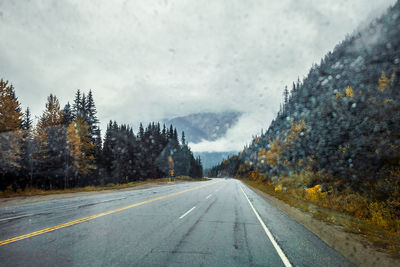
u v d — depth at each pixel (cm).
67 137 3122
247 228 679
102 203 1271
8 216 846
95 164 4472
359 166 1239
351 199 1039
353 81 4253
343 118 1877
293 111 7375
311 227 699
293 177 2298
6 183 2558
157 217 834
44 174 3088
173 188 2931
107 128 5866
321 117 2464
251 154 9838
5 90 2156
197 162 11931
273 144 4291
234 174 14812
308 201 1361
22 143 2573
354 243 510
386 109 1454
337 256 431
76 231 608
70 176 3447
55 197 1683
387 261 396
